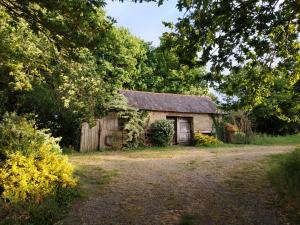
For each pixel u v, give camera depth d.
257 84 9.63
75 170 11.56
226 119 26.66
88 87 15.11
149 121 23.77
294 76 9.20
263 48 7.88
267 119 28.44
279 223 6.80
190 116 25.47
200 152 18.38
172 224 6.89
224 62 7.78
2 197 7.58
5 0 6.56
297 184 8.48
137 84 34.12
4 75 13.41
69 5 6.15
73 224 6.90
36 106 18.34
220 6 6.70
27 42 11.45
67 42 6.70
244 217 7.18
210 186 9.56
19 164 8.55
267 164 12.11
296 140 24.69
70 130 20.41
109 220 7.14
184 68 8.42
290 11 7.22
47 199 7.75
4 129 9.42
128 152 19.47
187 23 7.25
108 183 10.12
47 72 14.18
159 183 10.05
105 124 21.45
